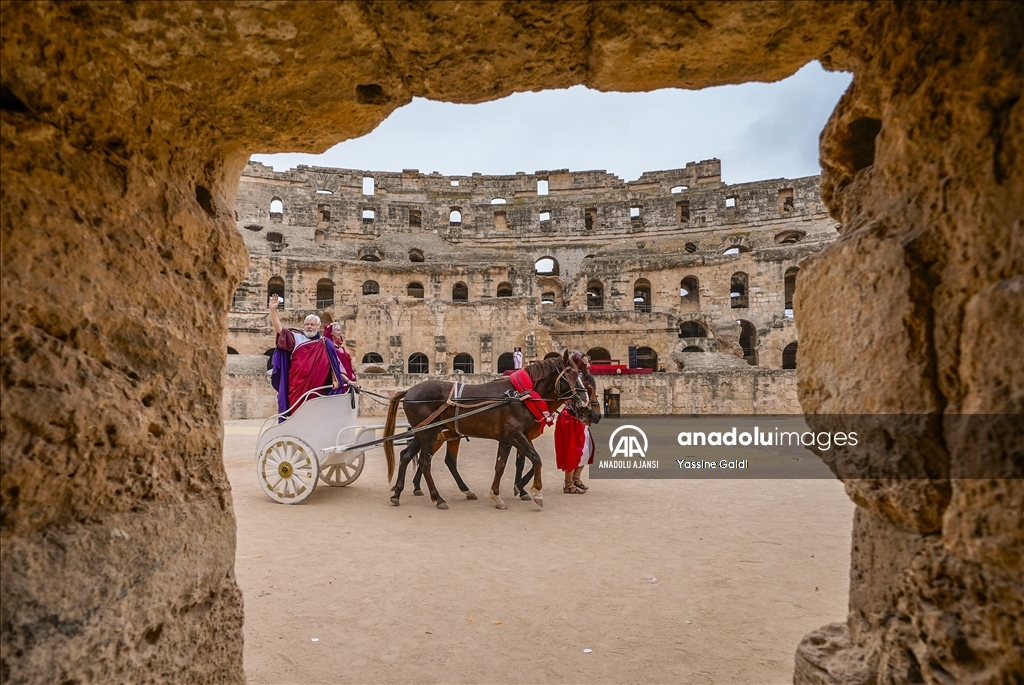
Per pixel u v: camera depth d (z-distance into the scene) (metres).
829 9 2.71
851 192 3.11
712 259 47.03
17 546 2.03
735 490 10.92
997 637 1.98
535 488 9.30
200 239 3.23
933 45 2.39
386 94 3.32
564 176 65.94
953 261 2.26
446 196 64.88
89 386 2.36
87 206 2.47
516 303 39.91
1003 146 2.01
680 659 4.12
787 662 4.06
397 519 8.41
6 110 2.25
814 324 3.15
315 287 44.44
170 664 2.76
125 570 2.47
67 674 2.14
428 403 9.48
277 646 4.29
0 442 1.97
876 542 2.86
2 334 2.04
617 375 33.09
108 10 2.41
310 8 2.54
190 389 3.10
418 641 4.40
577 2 2.68
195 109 3.12
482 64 3.11
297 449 9.46
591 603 5.15
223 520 3.30
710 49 2.95
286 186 60.62
